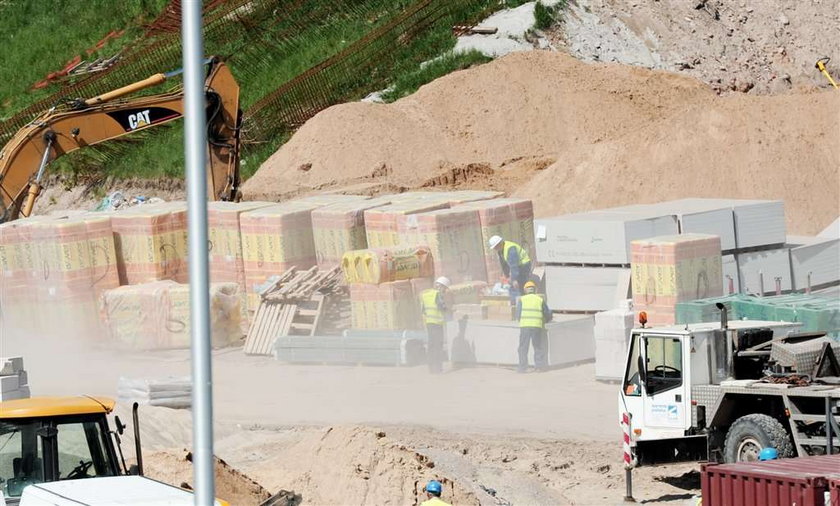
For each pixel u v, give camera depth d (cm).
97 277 7475
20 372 4744
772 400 4209
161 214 7650
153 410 5403
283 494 3444
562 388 6025
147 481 3002
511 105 12188
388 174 11419
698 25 14000
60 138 7844
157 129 13538
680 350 4341
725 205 7475
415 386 6209
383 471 4091
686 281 6275
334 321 7156
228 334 7388
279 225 7344
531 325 6278
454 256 6931
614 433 5241
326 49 14462
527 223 7162
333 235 7362
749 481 3219
